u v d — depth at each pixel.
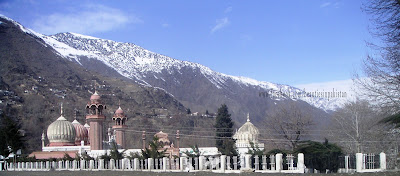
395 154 60.91
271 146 120.00
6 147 104.62
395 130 56.41
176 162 69.75
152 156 76.25
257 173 49.28
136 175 55.22
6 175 68.06
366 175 39.47
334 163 52.97
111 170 75.38
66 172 72.94
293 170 50.75
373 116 80.56
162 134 116.31
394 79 50.12
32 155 109.44
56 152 108.31
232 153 77.00
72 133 117.50
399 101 52.59
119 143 120.50
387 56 46.44
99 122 110.56
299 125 115.31
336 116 100.50
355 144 79.56
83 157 92.06
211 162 61.38
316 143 54.94
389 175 38.66
